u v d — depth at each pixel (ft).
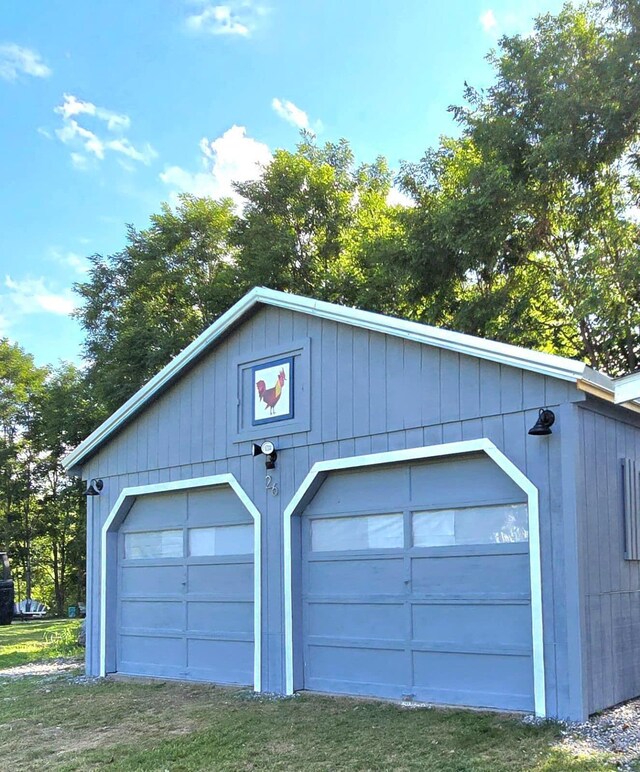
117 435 33.50
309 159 77.87
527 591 20.27
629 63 38.78
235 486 28.02
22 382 104.83
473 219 43.78
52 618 90.02
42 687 30.22
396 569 23.31
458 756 16.56
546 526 19.58
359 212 73.87
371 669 23.50
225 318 28.60
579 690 18.33
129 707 24.95
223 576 28.60
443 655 21.85
